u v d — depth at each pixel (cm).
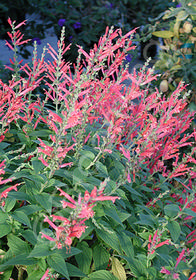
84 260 192
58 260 158
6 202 175
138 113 227
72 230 145
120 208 217
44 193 184
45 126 257
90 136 233
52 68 220
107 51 199
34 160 194
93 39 385
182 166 240
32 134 227
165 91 346
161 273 194
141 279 183
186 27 328
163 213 246
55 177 220
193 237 241
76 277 207
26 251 171
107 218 199
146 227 216
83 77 163
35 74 227
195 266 220
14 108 194
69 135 218
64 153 170
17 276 207
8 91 204
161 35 343
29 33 374
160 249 200
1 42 371
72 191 194
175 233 201
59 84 219
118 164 228
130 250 192
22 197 181
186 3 325
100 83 207
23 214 172
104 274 184
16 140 274
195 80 333
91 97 222
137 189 247
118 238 190
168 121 200
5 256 175
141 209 229
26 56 381
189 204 236
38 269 170
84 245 198
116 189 196
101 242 207
